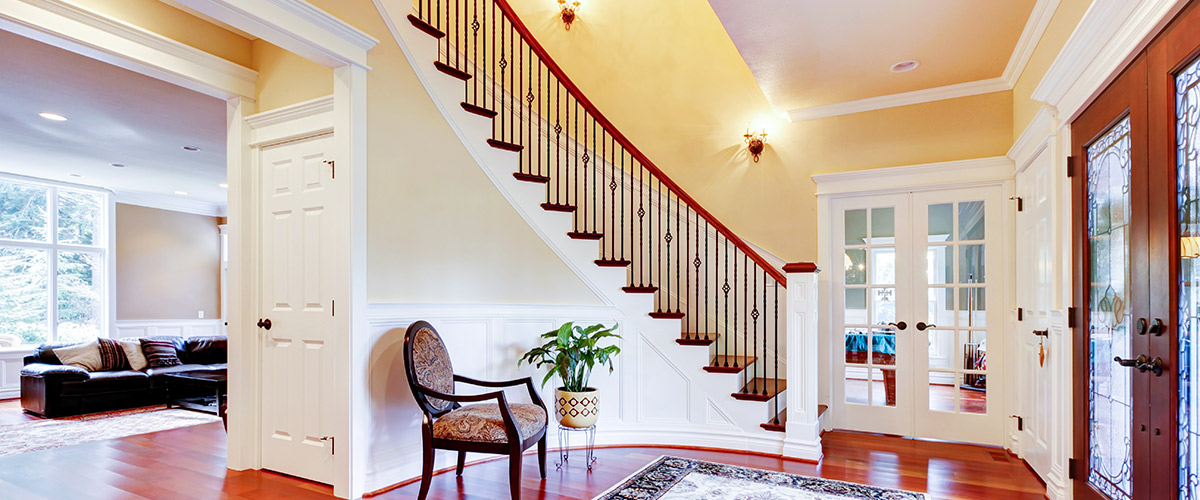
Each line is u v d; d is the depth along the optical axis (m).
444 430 3.19
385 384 3.46
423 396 3.23
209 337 7.86
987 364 4.45
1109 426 2.67
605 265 4.52
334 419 3.33
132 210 8.72
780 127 5.11
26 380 6.12
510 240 4.18
